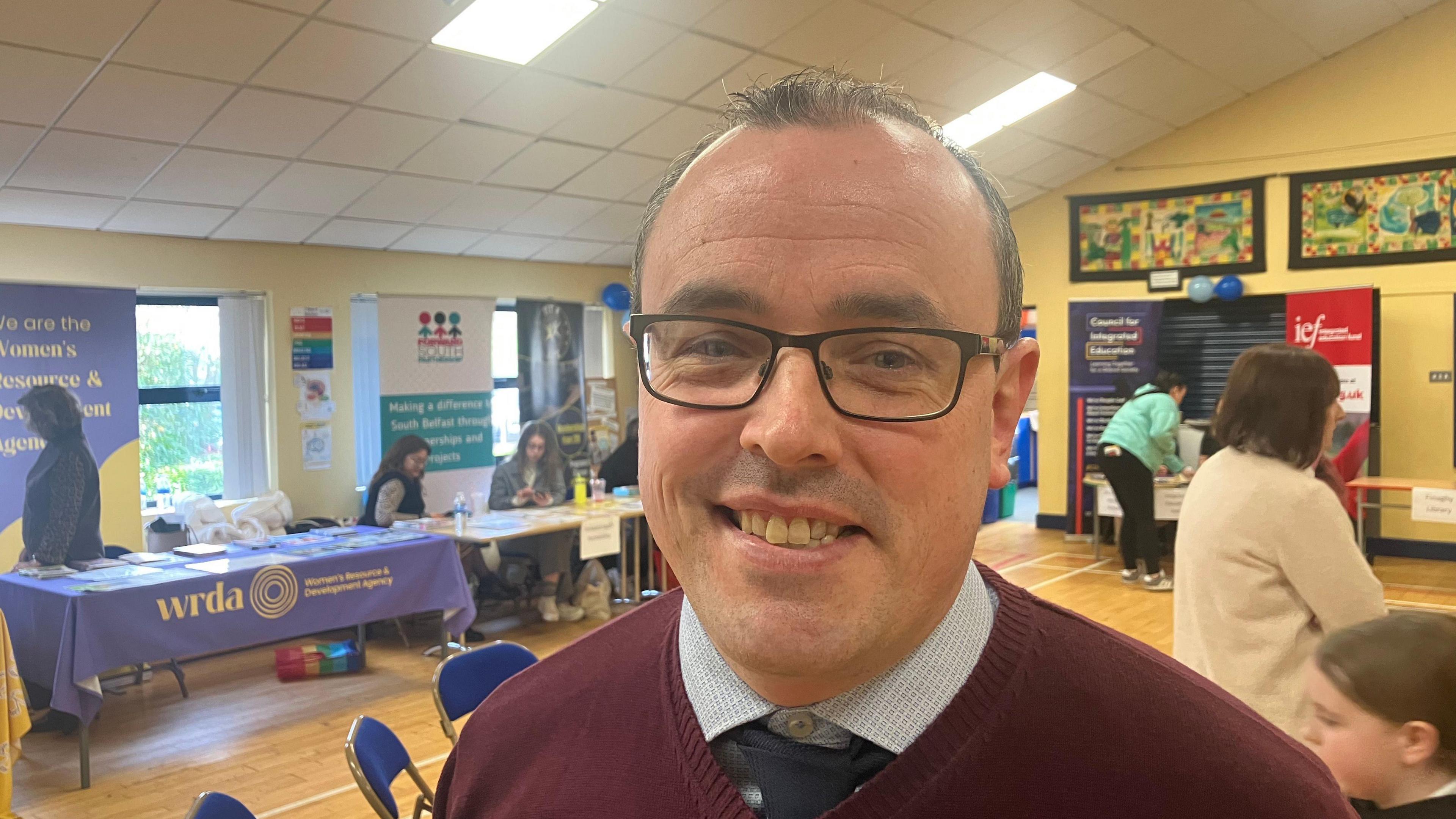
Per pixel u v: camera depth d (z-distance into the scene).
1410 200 7.08
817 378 0.57
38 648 3.61
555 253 7.10
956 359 0.59
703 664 0.72
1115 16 5.50
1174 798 0.60
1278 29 6.43
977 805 0.61
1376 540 7.21
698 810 0.68
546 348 6.70
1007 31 5.25
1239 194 7.66
